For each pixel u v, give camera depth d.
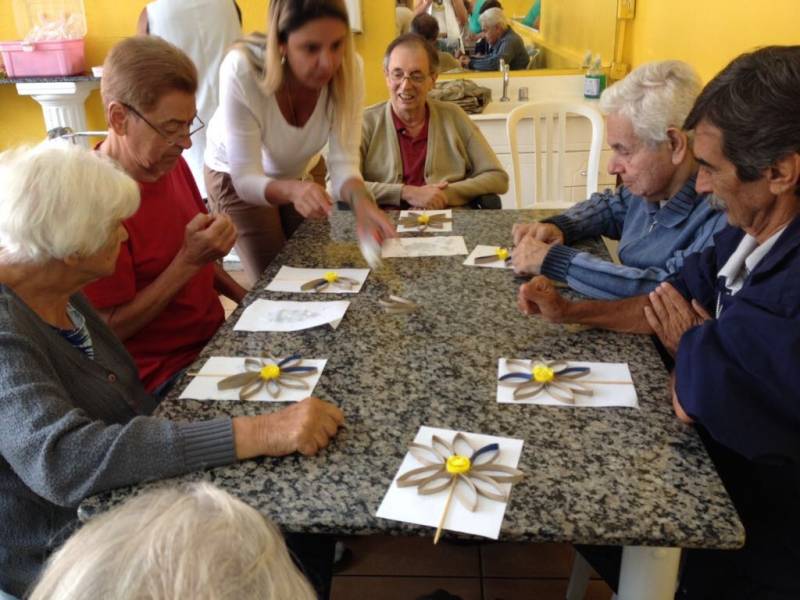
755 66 1.00
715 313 1.37
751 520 1.12
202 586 0.43
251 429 1.04
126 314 1.57
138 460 0.98
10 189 1.08
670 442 1.04
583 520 0.89
